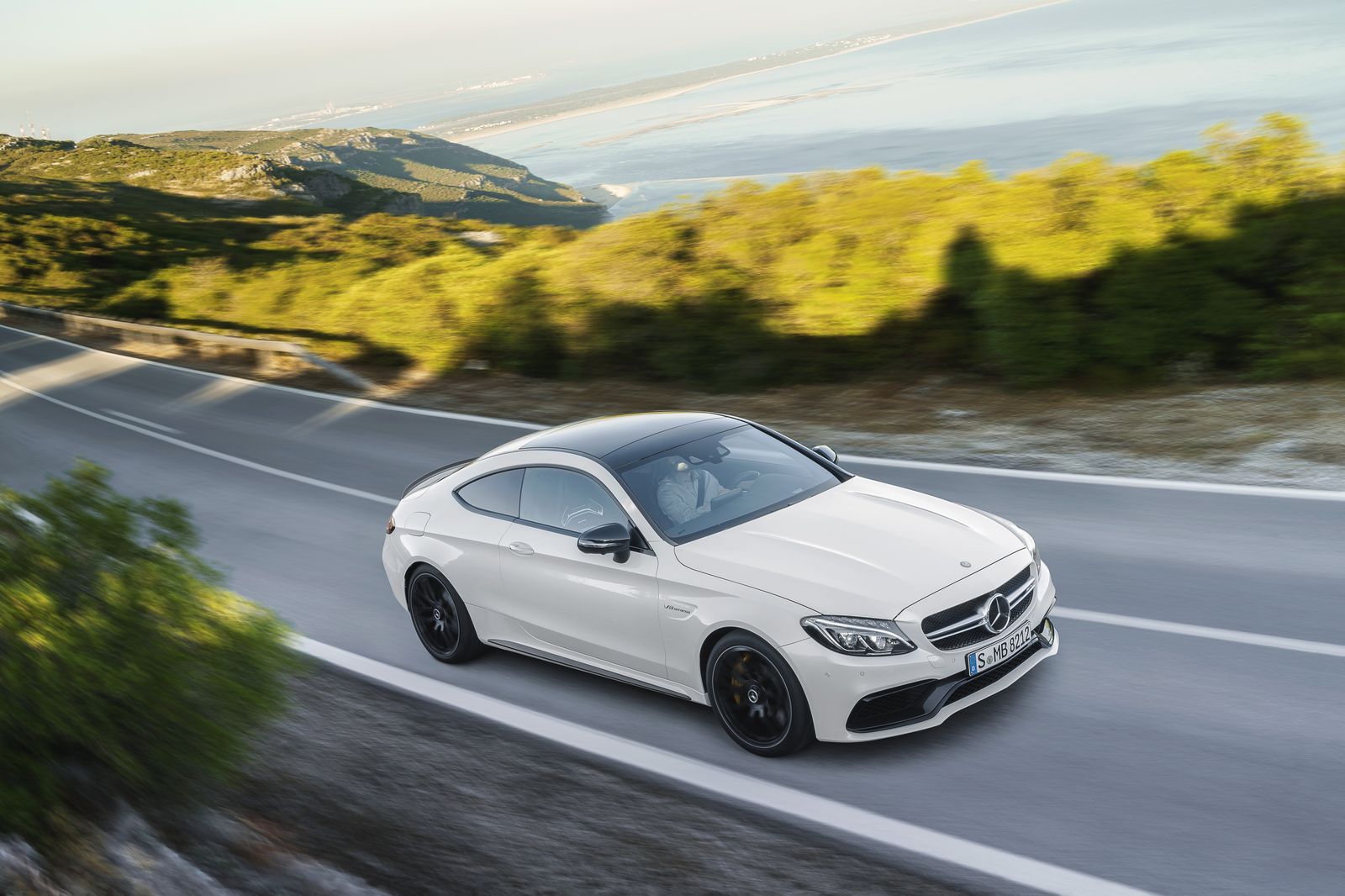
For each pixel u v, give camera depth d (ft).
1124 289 37.93
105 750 13.58
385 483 41.39
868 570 16.37
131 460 52.65
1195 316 37.32
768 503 18.79
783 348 48.11
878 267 45.47
